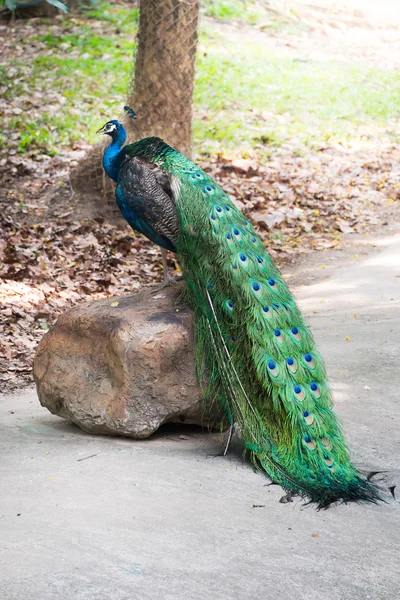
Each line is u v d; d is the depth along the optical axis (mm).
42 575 4676
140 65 14633
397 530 5562
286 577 4848
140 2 14438
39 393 7516
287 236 14773
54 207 14992
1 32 24312
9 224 14055
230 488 6047
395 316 10430
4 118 18609
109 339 6906
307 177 17250
